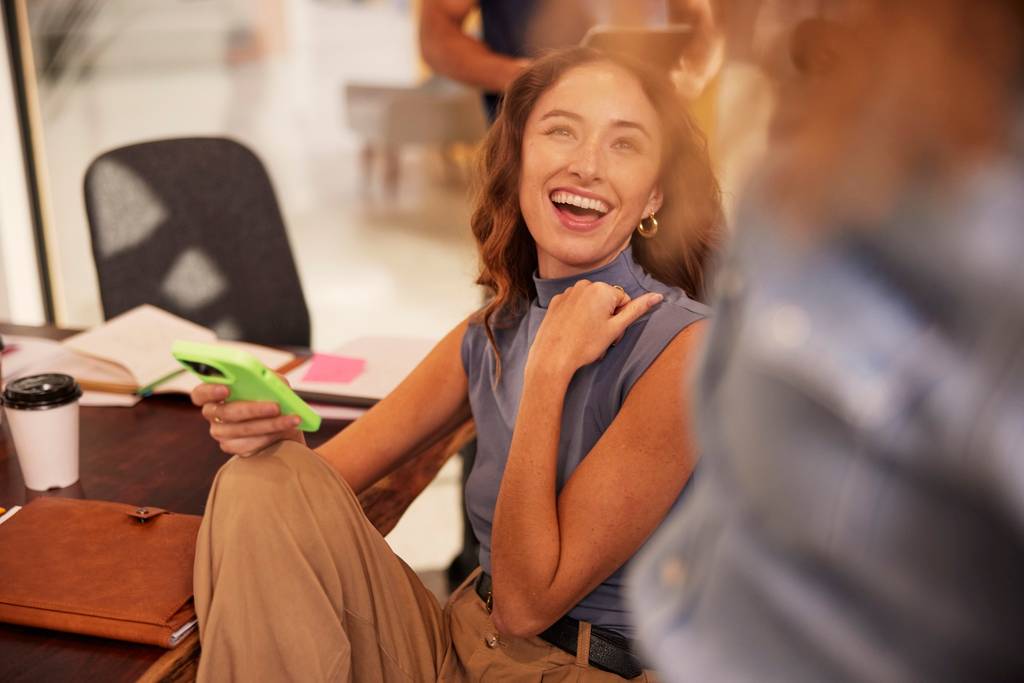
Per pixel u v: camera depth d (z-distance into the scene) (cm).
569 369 119
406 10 424
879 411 44
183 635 109
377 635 122
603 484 118
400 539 278
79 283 375
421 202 470
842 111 45
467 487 145
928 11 43
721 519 52
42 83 355
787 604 48
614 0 81
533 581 117
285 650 111
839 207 45
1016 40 41
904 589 45
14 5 340
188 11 385
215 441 161
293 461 117
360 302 423
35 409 139
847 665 47
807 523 46
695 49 162
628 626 124
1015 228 42
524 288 146
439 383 151
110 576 115
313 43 418
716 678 51
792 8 46
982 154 42
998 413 41
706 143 134
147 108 382
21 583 113
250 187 232
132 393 177
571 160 132
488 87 249
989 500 42
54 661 104
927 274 43
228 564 110
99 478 148
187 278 223
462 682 133
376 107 437
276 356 191
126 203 218
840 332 45
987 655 45
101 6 364
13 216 351
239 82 405
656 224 139
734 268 52
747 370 49
